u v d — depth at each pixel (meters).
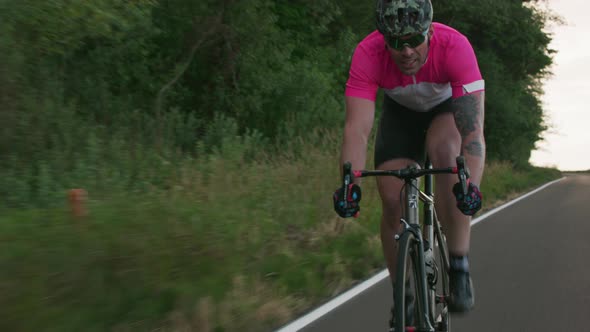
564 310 4.99
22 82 8.88
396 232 3.51
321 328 4.61
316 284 5.75
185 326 4.35
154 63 13.71
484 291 5.73
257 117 15.12
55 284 4.06
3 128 7.98
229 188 7.79
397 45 3.02
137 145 9.67
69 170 8.16
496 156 33.75
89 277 4.26
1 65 7.91
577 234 9.48
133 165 8.86
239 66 14.54
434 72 3.25
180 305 4.54
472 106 3.20
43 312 3.81
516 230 10.21
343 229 8.07
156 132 11.90
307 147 12.04
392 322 3.11
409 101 3.44
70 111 10.06
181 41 13.55
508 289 5.79
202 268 5.16
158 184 8.52
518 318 4.79
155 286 4.60
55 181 7.48
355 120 3.30
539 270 6.69
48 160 8.13
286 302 5.17
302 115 15.04
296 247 7.00
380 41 3.29
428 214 3.37
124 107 12.49
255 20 13.77
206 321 4.43
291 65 15.83
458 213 3.32
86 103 12.09
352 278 6.45
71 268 4.20
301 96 15.13
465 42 3.24
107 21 9.10
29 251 4.24
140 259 4.67
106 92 12.48
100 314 4.12
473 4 26.88
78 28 9.05
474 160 3.13
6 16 7.81
